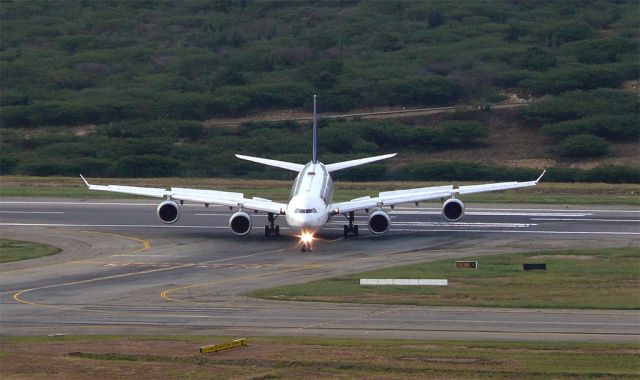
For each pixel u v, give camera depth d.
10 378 127.31
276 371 131.00
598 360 137.25
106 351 142.25
